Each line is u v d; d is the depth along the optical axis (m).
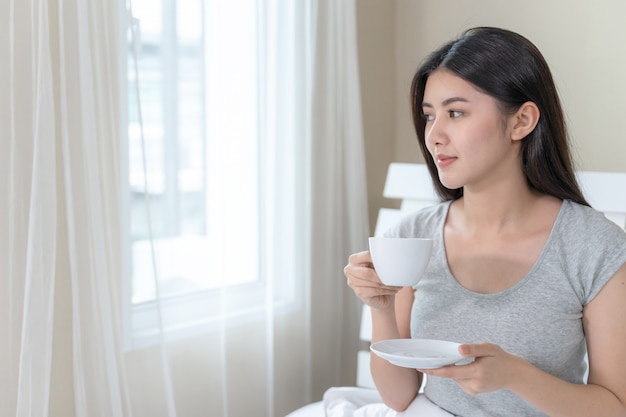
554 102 1.40
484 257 1.46
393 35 2.93
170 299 2.08
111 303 1.84
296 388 2.48
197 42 2.10
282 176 2.39
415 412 1.54
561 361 1.39
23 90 1.65
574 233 1.39
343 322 2.63
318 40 2.45
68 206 1.73
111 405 1.81
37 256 1.65
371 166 2.87
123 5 1.85
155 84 2.01
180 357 2.10
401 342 1.32
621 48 2.42
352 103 2.56
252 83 2.22
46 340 1.67
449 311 1.48
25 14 1.64
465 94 1.35
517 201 1.44
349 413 1.74
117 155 1.85
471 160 1.36
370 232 2.88
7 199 1.63
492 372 1.18
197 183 2.12
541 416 1.43
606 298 1.35
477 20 2.72
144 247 1.94
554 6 2.55
